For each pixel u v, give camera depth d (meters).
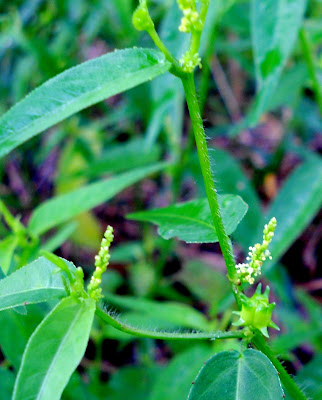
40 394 0.14
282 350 0.23
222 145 0.45
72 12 0.38
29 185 0.42
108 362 0.32
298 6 0.21
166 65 0.15
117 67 0.15
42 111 0.15
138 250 0.35
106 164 0.33
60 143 0.43
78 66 0.15
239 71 0.48
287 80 0.31
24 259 0.21
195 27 0.15
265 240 0.16
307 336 0.24
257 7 0.21
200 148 0.16
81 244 0.36
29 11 0.37
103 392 0.25
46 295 0.15
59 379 0.14
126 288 0.34
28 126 0.15
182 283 0.36
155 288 0.34
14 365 0.18
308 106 0.38
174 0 0.22
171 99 0.23
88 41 0.38
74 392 0.19
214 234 0.17
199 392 0.15
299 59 0.38
